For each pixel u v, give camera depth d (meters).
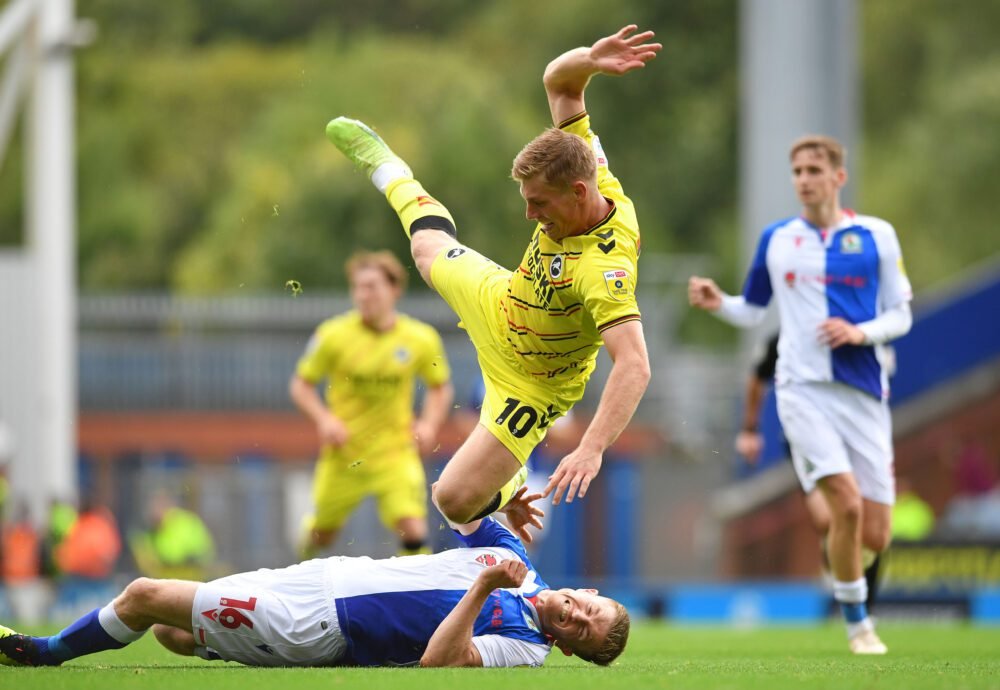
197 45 145.25
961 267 126.38
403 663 21.33
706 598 56.59
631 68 23.62
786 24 64.44
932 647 33.19
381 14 147.00
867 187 133.00
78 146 132.12
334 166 111.69
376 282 38.53
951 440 76.31
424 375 39.53
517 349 23.34
